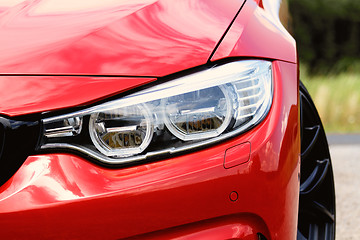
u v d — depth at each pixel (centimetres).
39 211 177
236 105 192
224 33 209
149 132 187
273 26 231
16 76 195
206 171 183
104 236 179
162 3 225
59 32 213
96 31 208
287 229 196
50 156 184
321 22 2564
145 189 180
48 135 185
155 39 205
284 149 193
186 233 184
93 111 187
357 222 425
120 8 224
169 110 189
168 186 181
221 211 184
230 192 184
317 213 270
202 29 211
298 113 206
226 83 193
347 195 498
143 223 180
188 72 194
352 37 2600
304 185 269
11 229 177
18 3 250
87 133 186
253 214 188
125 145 187
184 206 182
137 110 188
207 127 189
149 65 195
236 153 187
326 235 269
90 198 178
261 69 201
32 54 203
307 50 2550
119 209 179
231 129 190
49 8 237
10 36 217
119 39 205
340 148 743
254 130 191
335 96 1162
